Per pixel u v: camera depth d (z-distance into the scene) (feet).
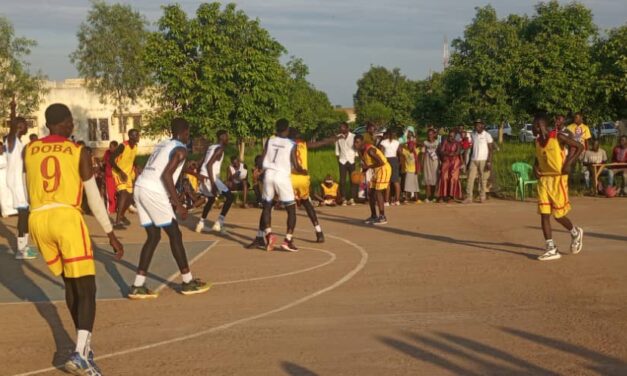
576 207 45.32
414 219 42.52
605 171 52.70
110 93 160.25
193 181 51.72
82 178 17.07
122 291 25.02
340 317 20.48
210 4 76.23
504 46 110.73
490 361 16.21
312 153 95.61
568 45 106.01
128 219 46.65
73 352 16.65
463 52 116.47
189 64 75.87
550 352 16.74
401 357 16.69
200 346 18.15
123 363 17.01
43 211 16.71
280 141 32.37
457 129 55.98
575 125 52.95
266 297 23.34
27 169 17.06
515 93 111.45
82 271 16.55
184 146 23.66
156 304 22.93
